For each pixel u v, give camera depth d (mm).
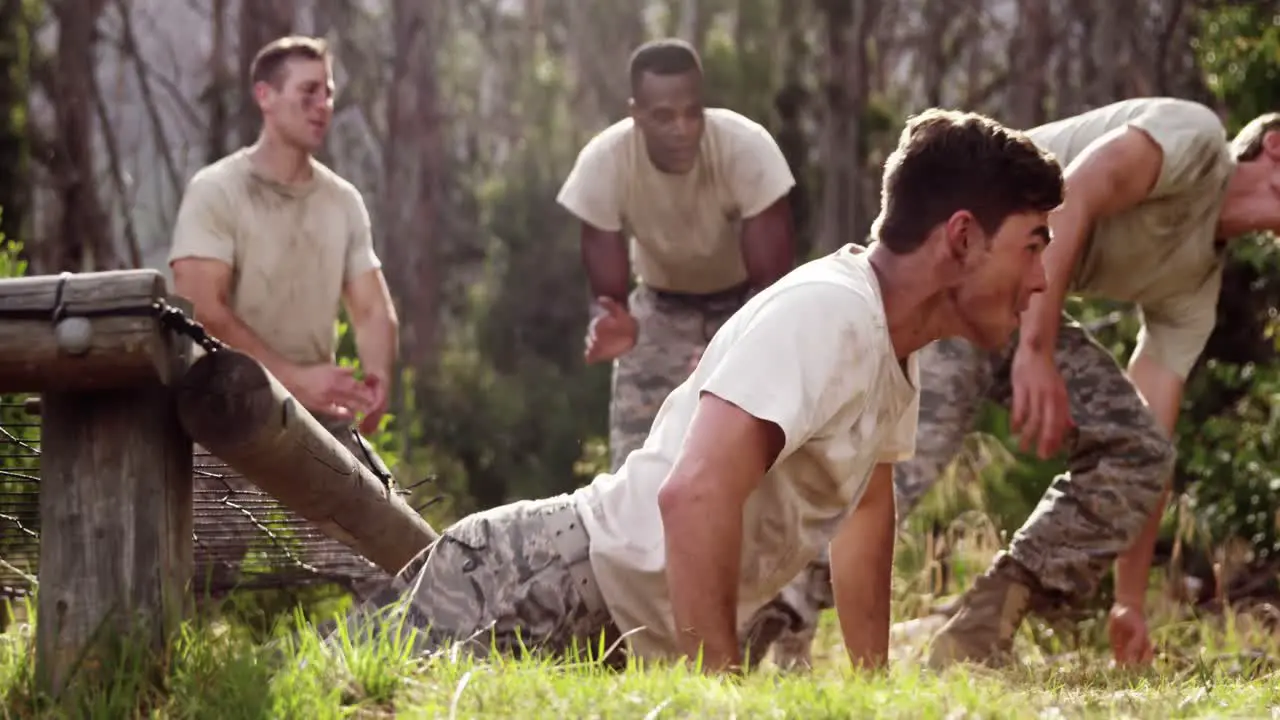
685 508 2701
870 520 3402
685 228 5605
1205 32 10477
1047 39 22031
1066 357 4848
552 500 3154
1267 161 4723
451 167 31906
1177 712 2486
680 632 2715
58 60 20781
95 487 2557
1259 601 7516
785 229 5559
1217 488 8500
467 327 24672
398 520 3443
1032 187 2854
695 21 30500
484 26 33719
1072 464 4891
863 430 2873
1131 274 4867
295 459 2861
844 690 2418
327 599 5445
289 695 2395
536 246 22938
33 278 2482
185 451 2672
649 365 5695
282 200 5594
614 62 32938
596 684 2461
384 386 5832
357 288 5859
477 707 2367
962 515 7262
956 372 4910
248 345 5480
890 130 26422
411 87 26094
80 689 2486
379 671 2520
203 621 2646
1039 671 3512
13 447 3729
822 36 26875
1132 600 5211
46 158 20656
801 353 2727
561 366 22047
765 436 2729
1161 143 4527
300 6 29391
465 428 18062
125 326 2443
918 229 2879
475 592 3061
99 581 2551
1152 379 5191
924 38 27312
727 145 5516
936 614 5566
